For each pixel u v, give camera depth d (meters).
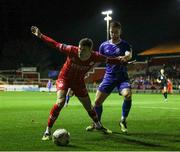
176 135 11.10
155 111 20.50
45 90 59.53
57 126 13.16
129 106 11.57
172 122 14.66
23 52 78.19
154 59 70.12
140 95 47.53
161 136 10.89
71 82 10.20
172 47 69.19
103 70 69.56
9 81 66.69
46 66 78.56
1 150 8.62
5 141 9.85
